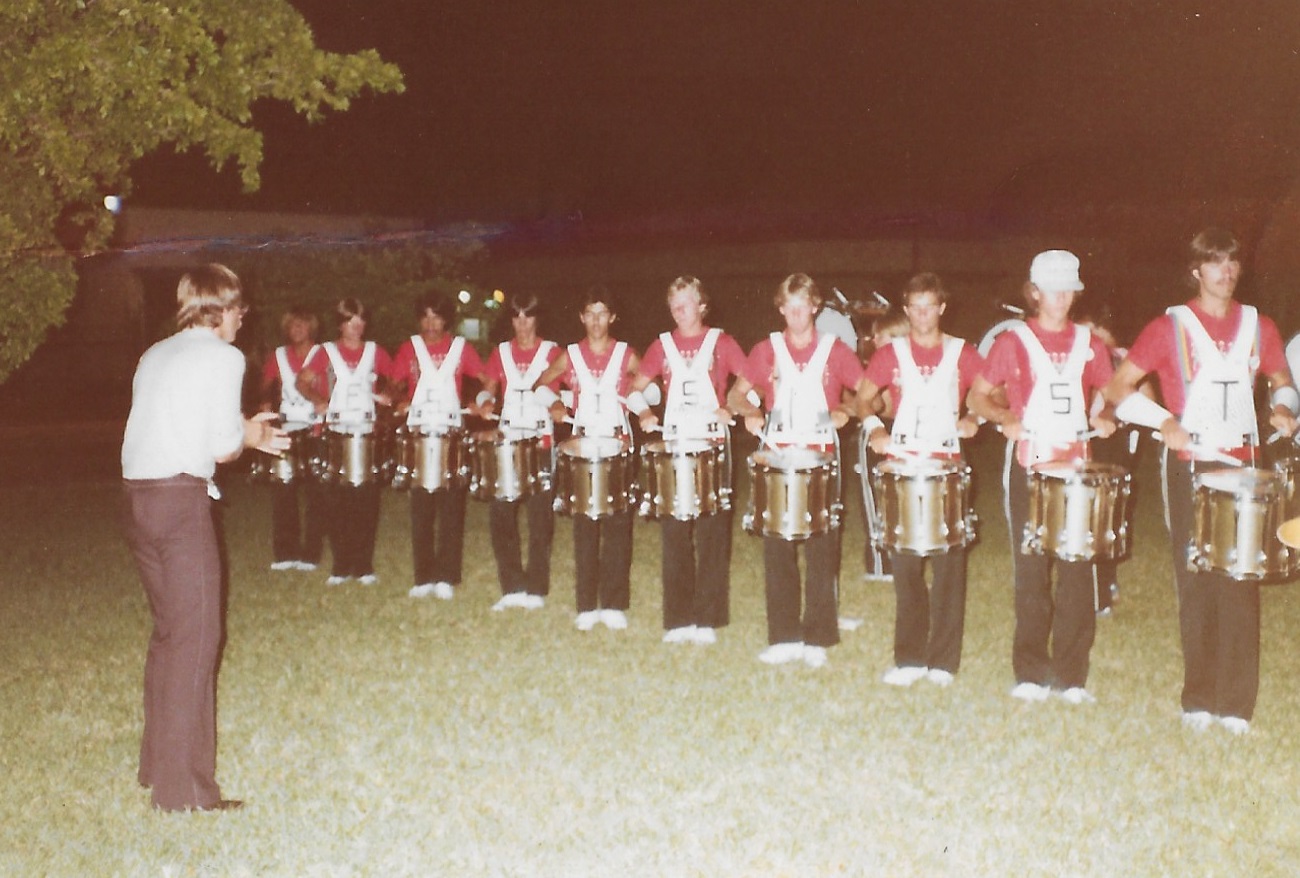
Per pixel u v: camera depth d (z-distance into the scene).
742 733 5.38
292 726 5.59
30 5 6.26
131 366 27.17
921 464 5.67
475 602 7.89
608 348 7.04
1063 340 5.64
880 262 23.80
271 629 7.28
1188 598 5.40
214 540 4.66
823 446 6.25
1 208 6.97
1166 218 20.08
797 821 4.48
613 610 7.21
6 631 7.41
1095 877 4.02
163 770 4.65
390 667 6.48
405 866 4.19
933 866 4.12
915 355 5.93
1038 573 5.75
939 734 5.32
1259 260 19.31
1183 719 5.43
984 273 23.25
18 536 10.98
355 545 8.49
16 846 4.38
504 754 5.20
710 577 6.87
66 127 6.96
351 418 8.39
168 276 26.69
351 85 7.42
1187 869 4.06
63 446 20.06
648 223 25.33
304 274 16.86
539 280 25.86
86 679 6.41
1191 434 5.27
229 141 7.18
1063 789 4.72
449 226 25.55
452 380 7.95
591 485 6.67
